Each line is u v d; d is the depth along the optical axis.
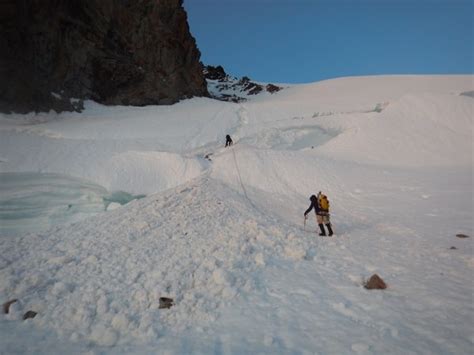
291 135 29.19
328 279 5.87
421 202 12.59
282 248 8.01
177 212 12.06
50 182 16.52
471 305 4.43
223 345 3.96
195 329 4.43
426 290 5.00
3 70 28.72
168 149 23.00
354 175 18.14
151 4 46.25
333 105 39.41
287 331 4.19
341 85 62.53
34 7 32.03
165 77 46.72
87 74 37.81
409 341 3.68
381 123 27.77
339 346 3.73
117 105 39.84
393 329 3.93
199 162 20.00
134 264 7.18
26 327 4.88
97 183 17.08
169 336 4.29
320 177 17.42
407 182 16.47
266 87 76.81
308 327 4.25
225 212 12.08
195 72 55.12
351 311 4.55
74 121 30.80
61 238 10.03
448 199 12.51
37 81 31.64
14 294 6.13
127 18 43.50
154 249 8.24
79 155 19.62
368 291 5.16
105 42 40.50
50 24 34.00
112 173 17.97
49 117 30.78
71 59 36.28
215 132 28.30
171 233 9.67
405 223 9.79
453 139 24.89
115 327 4.62
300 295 5.28
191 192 14.70
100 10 39.72
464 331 3.80
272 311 4.79
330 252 7.55
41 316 5.16
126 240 9.23
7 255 8.48
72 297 5.71
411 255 6.80
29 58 31.64
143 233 9.86
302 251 7.28
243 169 17.84
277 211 13.32
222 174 17.70
